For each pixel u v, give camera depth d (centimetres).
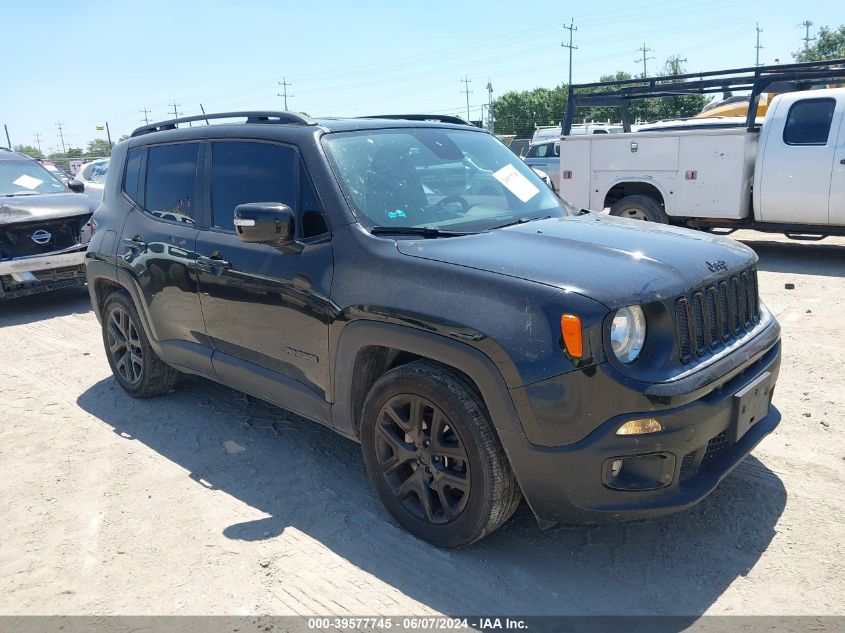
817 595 284
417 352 306
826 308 706
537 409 273
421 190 377
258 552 329
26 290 820
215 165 426
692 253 320
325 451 432
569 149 1105
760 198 948
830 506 346
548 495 284
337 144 377
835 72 909
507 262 300
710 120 1133
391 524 348
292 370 376
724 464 302
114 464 425
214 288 411
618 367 271
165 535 346
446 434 313
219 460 425
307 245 357
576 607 284
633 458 275
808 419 445
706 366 289
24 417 505
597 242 326
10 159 956
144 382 510
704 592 290
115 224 505
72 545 341
